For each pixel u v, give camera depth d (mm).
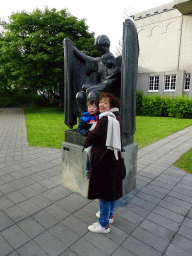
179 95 14961
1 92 26953
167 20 16094
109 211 2111
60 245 2012
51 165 4461
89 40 16016
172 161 4848
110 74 2781
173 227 2316
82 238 2111
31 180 3613
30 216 2512
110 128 1808
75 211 2621
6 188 3289
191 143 6742
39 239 2096
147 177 3830
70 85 3156
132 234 2184
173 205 2807
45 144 6539
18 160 4836
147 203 2848
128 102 2441
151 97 15445
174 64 16250
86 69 3154
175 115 14359
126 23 2277
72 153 3025
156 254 1902
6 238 2113
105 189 1906
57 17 16328
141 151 5793
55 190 3209
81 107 2896
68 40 3023
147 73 17781
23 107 24984
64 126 10180
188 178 3787
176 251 1944
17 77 16766
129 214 2568
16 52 15828
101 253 1905
